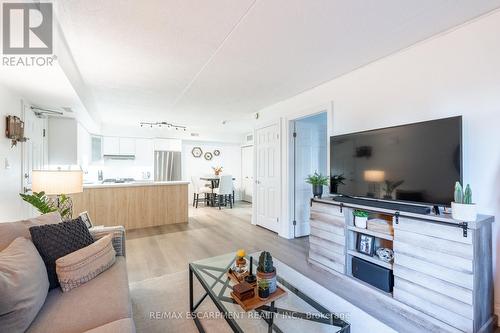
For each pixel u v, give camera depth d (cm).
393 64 238
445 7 169
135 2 160
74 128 449
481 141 183
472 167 187
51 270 146
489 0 163
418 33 202
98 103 421
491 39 178
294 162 393
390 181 214
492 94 178
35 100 314
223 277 186
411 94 223
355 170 247
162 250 330
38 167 378
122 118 555
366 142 236
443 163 180
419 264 177
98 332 102
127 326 108
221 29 194
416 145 196
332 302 204
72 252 157
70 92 276
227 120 578
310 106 342
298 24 188
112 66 265
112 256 175
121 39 209
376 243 231
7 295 103
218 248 338
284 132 397
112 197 436
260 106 439
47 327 111
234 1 161
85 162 550
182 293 218
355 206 225
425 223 174
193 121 593
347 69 273
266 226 441
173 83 319
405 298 185
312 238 275
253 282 163
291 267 273
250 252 321
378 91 251
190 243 360
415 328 173
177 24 187
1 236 143
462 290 156
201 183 788
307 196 403
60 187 217
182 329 171
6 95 257
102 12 171
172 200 488
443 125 180
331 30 197
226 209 659
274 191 421
